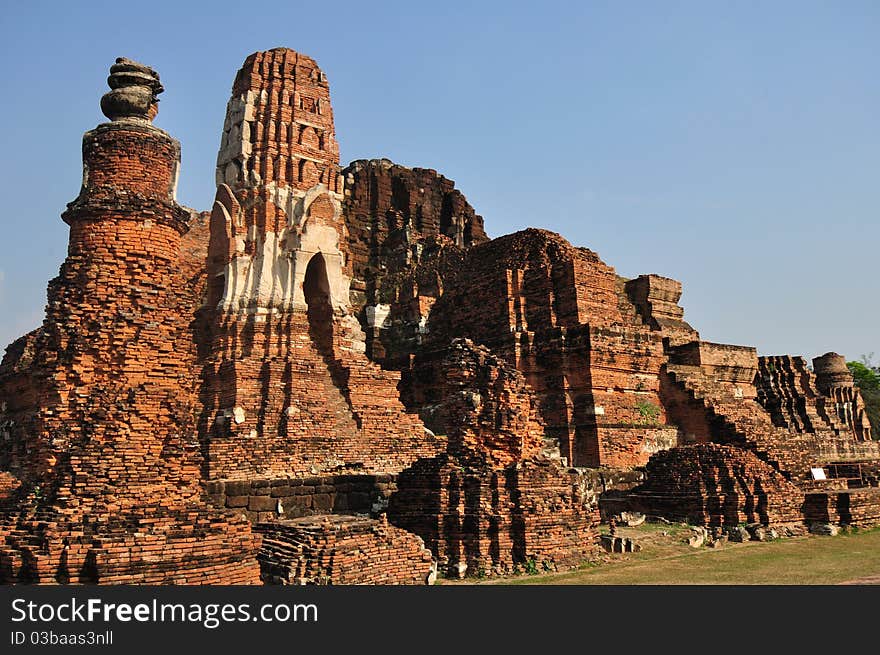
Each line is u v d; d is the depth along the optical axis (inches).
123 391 558.3
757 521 984.9
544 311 1354.6
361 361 1093.1
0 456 1010.7
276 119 1143.6
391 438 1030.4
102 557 466.0
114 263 593.3
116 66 648.4
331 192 1155.3
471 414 784.3
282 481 843.4
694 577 684.7
